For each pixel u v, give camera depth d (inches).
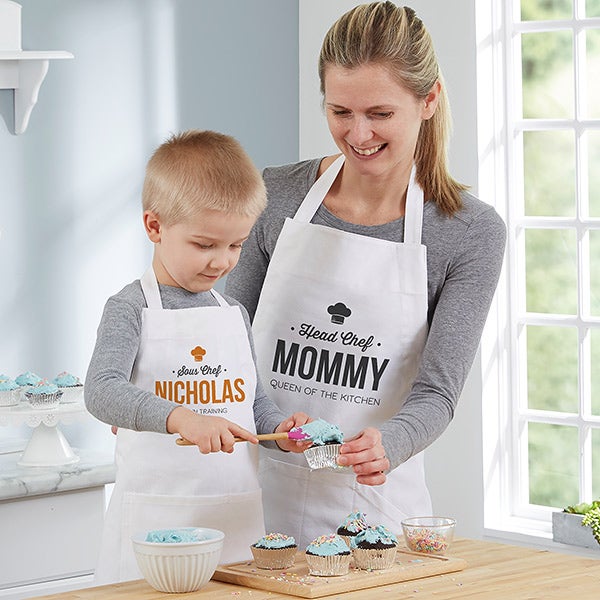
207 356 81.8
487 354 156.1
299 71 172.7
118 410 73.6
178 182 77.9
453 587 69.0
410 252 88.6
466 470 157.0
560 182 155.1
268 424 83.6
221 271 81.0
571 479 154.9
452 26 156.9
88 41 150.8
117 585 70.6
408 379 89.7
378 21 79.4
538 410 157.8
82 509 127.4
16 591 122.1
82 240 150.6
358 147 81.2
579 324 153.2
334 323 90.1
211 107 163.3
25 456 128.5
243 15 166.2
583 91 152.5
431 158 88.8
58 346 148.6
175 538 69.7
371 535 72.6
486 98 156.6
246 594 68.2
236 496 81.4
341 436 77.5
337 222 91.4
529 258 157.8
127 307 80.0
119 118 153.9
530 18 156.0
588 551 144.9
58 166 148.3
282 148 171.6
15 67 142.3
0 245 143.4
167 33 158.4
